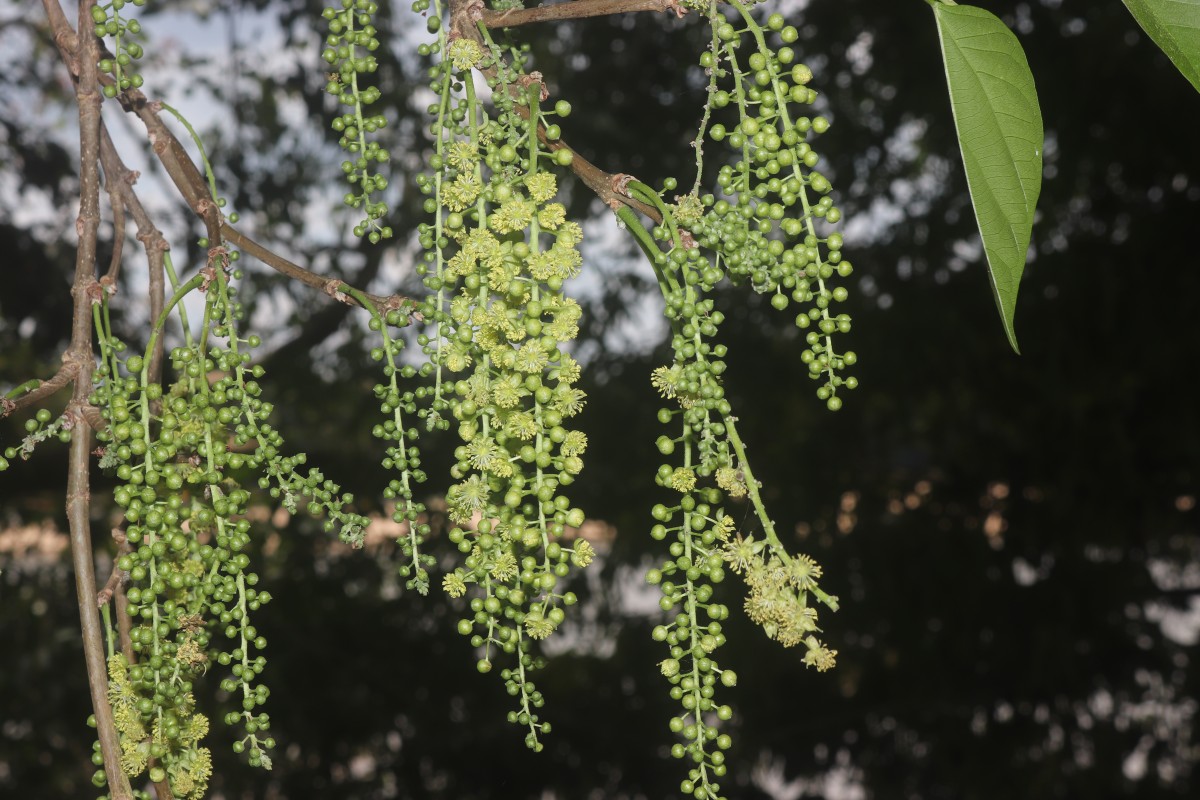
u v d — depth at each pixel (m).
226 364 1.23
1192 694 5.39
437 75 1.19
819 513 5.63
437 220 1.15
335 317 5.04
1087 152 5.12
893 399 5.65
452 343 1.14
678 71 5.36
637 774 5.37
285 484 1.22
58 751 4.87
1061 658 5.29
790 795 5.60
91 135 1.35
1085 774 5.22
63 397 4.82
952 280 5.68
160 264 1.53
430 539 5.16
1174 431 5.24
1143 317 5.24
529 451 1.09
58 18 1.42
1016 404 5.52
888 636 5.53
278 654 4.95
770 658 5.53
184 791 1.15
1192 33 0.93
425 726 5.17
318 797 4.98
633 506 5.48
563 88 5.42
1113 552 5.68
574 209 5.39
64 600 4.99
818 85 5.45
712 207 1.12
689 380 1.09
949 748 5.32
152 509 1.15
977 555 5.51
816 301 1.08
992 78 0.96
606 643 6.00
